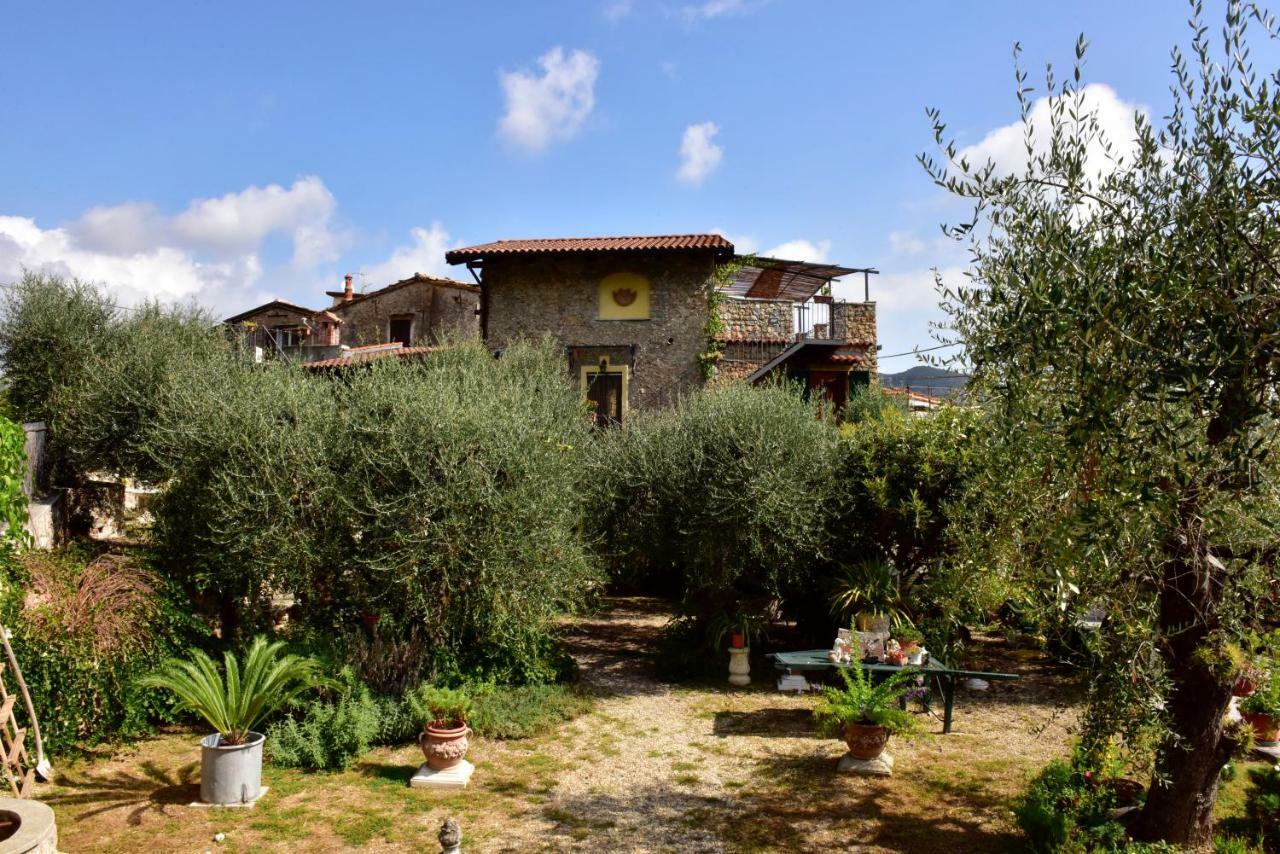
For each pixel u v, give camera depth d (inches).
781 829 266.1
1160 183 183.6
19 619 297.7
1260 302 161.8
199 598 414.3
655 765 321.7
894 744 346.3
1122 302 170.4
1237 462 161.2
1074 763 273.0
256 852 243.6
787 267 887.7
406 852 247.0
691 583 457.4
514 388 439.8
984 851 249.1
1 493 345.4
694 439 451.5
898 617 417.4
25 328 616.4
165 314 664.4
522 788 298.4
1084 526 172.4
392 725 337.4
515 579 362.9
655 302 782.5
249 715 283.0
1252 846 237.3
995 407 208.5
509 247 786.2
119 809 268.8
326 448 373.7
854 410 772.6
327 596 383.9
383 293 1160.8
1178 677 224.2
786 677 425.7
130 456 518.6
